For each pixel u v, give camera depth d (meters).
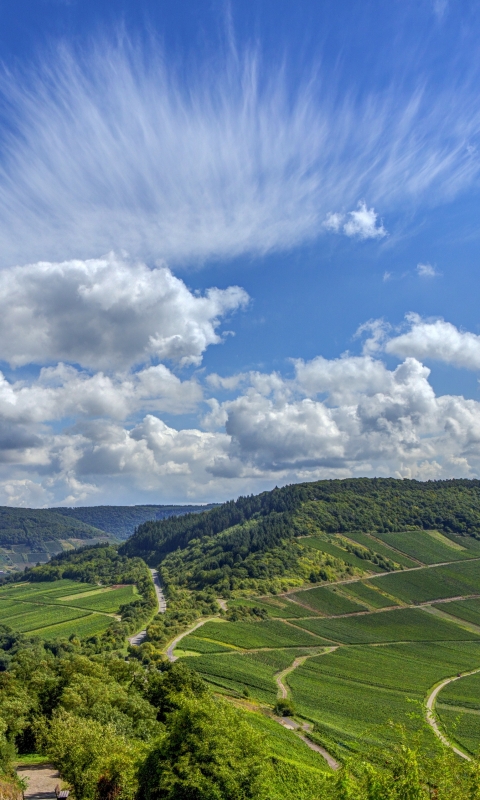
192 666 141.88
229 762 29.73
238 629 187.50
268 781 31.08
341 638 194.12
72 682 72.56
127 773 35.00
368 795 21.44
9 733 64.62
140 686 84.88
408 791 20.70
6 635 185.12
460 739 108.38
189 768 29.30
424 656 182.88
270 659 161.12
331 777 24.56
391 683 150.75
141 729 61.97
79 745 43.16
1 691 73.62
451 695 143.12
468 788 19.97
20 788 46.28
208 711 32.06
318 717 116.31
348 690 141.38
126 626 187.25
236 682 133.88
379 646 189.62
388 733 106.56
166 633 176.25
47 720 64.38
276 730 95.88
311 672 154.25
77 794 40.47
